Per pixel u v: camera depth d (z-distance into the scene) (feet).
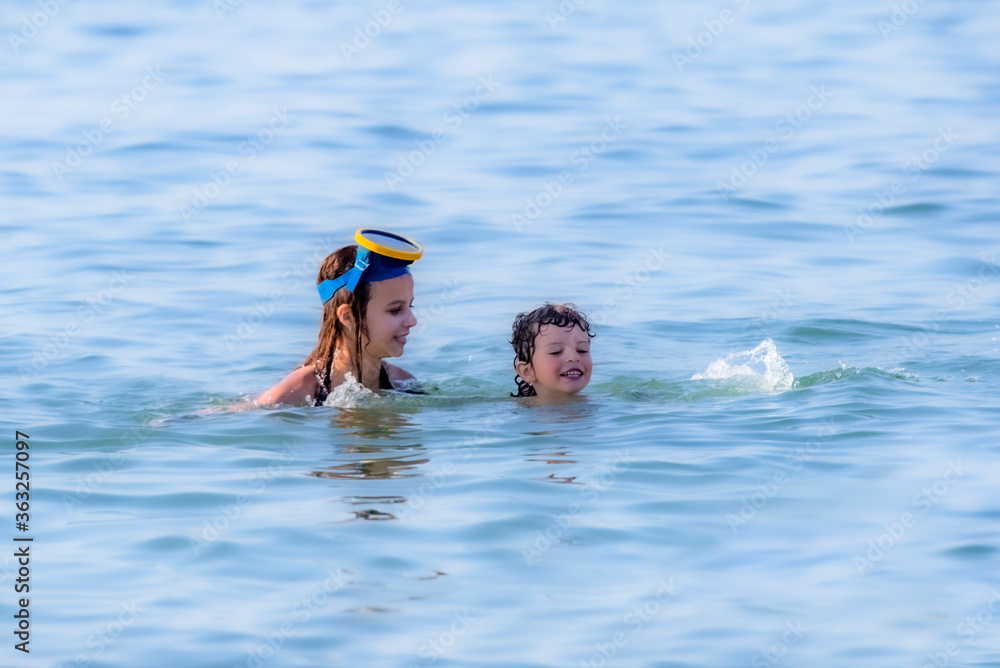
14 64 299.38
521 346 98.78
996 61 295.28
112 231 165.17
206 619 56.59
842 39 333.01
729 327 125.29
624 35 337.52
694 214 174.70
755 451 80.64
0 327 124.47
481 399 97.30
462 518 68.64
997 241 159.22
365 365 98.53
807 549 64.85
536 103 252.42
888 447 81.30
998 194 182.29
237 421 89.81
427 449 82.53
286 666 52.54
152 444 84.07
